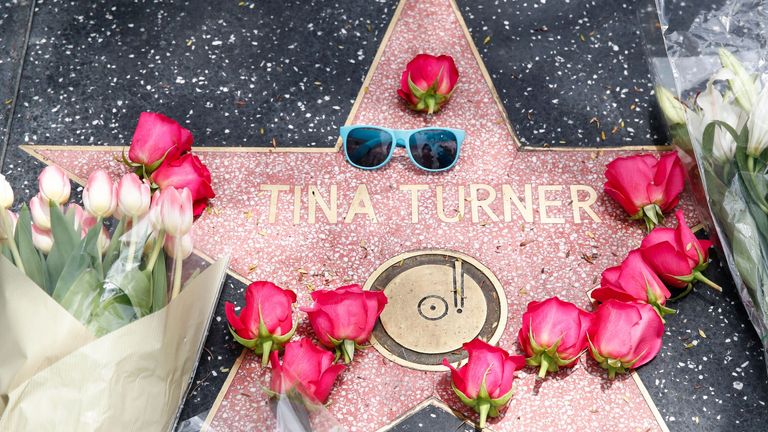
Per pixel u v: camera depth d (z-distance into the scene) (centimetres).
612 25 178
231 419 135
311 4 181
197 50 175
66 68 172
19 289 107
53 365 109
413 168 160
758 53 150
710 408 137
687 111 150
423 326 143
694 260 141
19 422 111
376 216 154
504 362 129
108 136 164
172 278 121
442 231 152
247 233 152
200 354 139
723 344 142
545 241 151
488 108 167
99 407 111
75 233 118
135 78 171
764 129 136
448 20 179
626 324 132
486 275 148
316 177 158
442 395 137
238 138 163
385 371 139
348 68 172
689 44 154
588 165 160
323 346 139
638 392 138
